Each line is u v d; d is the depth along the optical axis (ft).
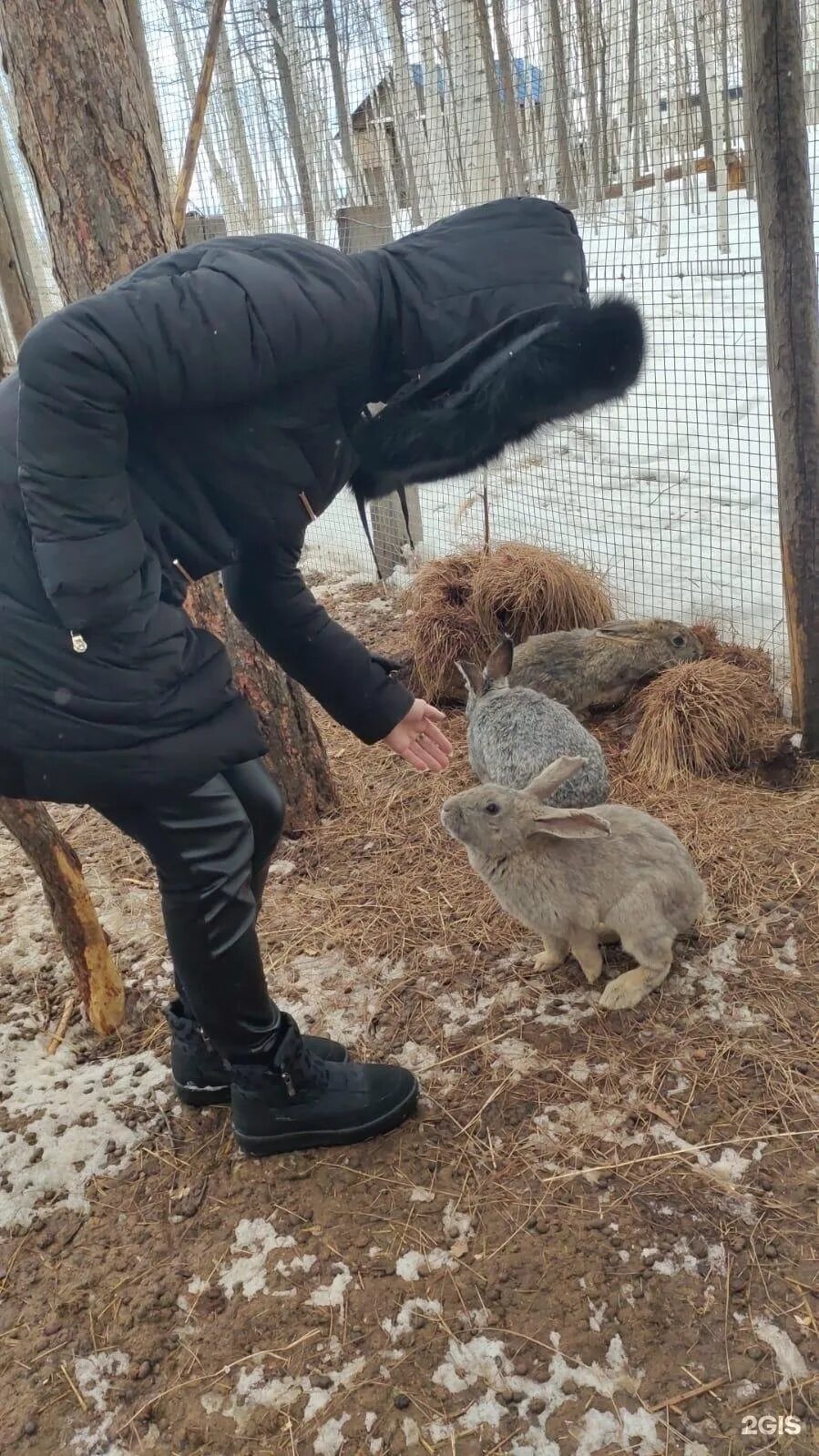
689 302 20.02
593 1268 7.63
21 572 5.99
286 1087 8.58
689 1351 7.00
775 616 17.31
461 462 6.40
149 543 6.27
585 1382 6.89
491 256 6.11
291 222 27.40
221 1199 8.64
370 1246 8.03
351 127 25.46
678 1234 7.82
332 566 24.72
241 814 7.43
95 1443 6.91
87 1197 8.87
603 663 15.69
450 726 16.58
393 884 12.67
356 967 11.29
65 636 6.03
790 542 13.10
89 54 10.93
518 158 22.76
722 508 20.58
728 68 24.57
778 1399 6.67
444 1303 7.51
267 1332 7.48
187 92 28.19
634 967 10.77
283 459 6.31
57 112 11.12
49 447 5.35
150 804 6.79
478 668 15.35
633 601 18.79
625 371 5.80
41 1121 9.68
